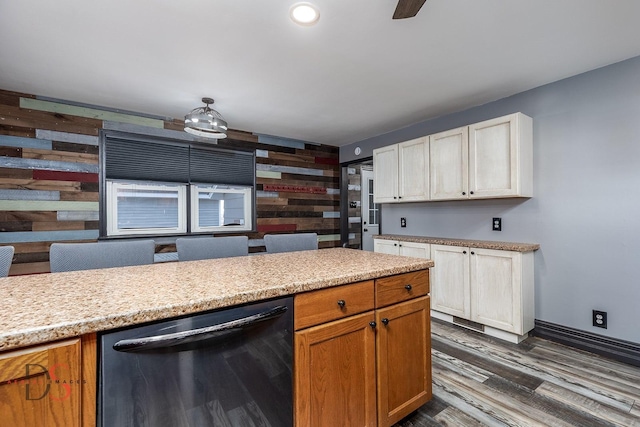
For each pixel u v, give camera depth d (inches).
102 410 31.9
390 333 56.4
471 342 100.2
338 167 195.9
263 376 41.9
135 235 128.8
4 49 79.4
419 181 129.0
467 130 112.0
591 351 92.0
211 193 151.7
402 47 80.0
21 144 107.6
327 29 71.9
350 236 206.5
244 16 66.8
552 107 101.3
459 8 64.8
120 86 103.0
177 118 137.0
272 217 168.6
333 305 48.9
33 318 30.4
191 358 36.7
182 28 71.1
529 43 78.5
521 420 62.8
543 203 103.2
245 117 137.2
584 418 63.2
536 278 104.3
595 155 92.4
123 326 32.9
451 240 119.0
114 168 124.7
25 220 108.1
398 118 138.9
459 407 67.1
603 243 90.9
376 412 54.0
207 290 40.9
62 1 61.3
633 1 62.7
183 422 36.1
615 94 88.7
